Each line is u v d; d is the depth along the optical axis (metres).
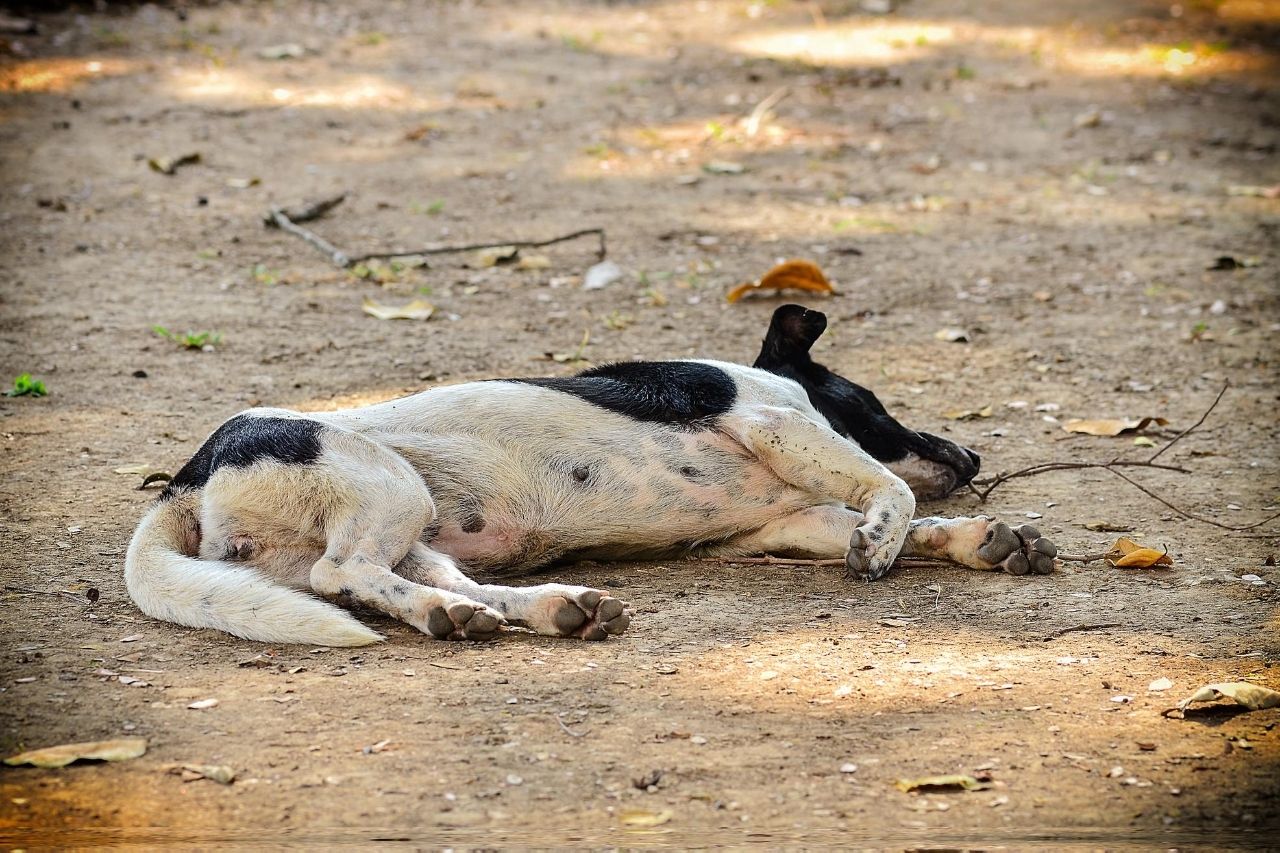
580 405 7.08
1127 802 4.81
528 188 16.11
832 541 7.16
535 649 6.12
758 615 6.54
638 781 4.91
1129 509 8.00
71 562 7.13
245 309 12.03
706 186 16.34
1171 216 15.16
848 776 4.98
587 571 7.22
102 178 15.97
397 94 20.09
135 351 10.91
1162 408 9.87
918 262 13.67
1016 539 7.03
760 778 4.96
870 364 10.89
